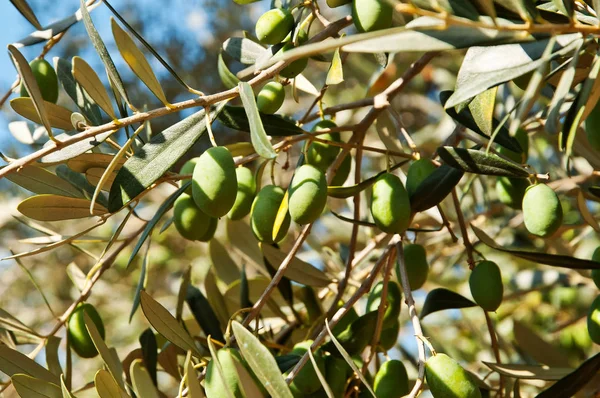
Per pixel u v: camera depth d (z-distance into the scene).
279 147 0.49
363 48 0.37
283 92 0.48
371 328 0.49
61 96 1.02
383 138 0.59
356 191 0.45
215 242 0.63
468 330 0.79
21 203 0.46
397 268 0.52
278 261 0.56
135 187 0.44
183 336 0.45
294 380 0.46
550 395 0.45
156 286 1.07
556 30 0.37
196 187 0.42
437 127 0.86
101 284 1.03
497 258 0.82
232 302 0.60
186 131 0.45
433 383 0.42
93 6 0.53
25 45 0.52
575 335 0.70
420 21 0.37
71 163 0.47
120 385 0.46
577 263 0.46
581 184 0.64
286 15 0.48
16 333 0.52
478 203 0.72
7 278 1.08
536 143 0.69
